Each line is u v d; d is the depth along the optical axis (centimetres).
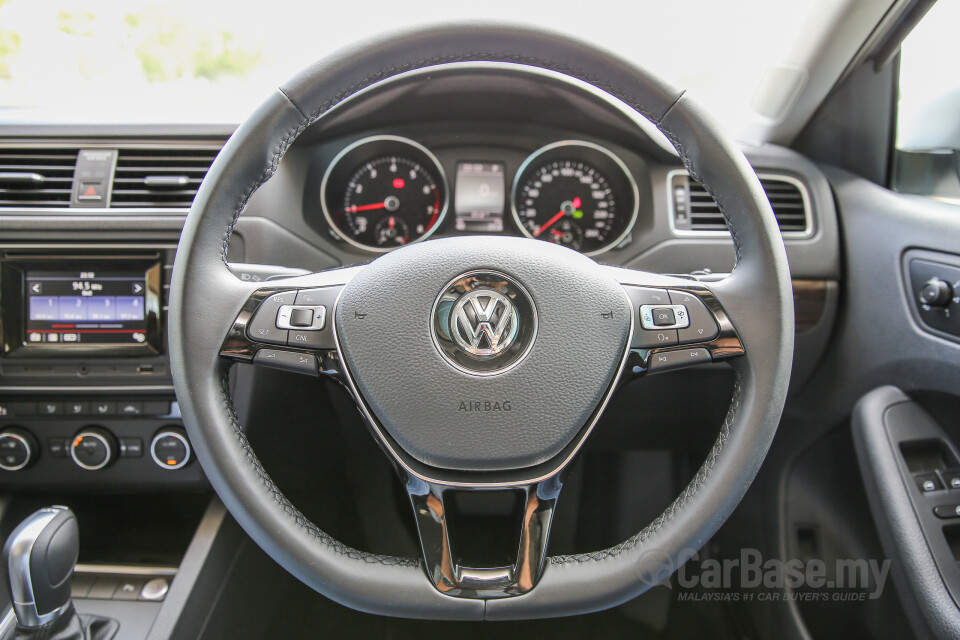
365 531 139
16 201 121
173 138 126
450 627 139
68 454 113
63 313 114
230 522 117
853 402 132
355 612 140
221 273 75
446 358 71
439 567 71
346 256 137
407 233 142
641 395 130
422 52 75
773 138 152
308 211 133
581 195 142
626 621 141
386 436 73
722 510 71
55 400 113
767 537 139
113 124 126
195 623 108
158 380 113
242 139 73
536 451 71
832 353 138
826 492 136
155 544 130
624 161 138
